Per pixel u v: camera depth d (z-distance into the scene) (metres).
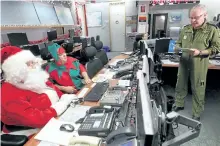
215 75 3.27
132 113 1.19
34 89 1.34
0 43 3.03
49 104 1.41
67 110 1.35
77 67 2.20
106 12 6.88
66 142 0.98
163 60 2.80
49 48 2.11
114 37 7.09
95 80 2.03
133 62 2.47
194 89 2.15
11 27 3.37
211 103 2.72
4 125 1.22
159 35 5.16
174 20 5.27
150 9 5.45
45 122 1.18
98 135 0.99
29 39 4.31
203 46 1.97
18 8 3.84
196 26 1.95
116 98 1.39
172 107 2.16
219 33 1.91
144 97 0.73
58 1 5.59
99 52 3.11
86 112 1.27
